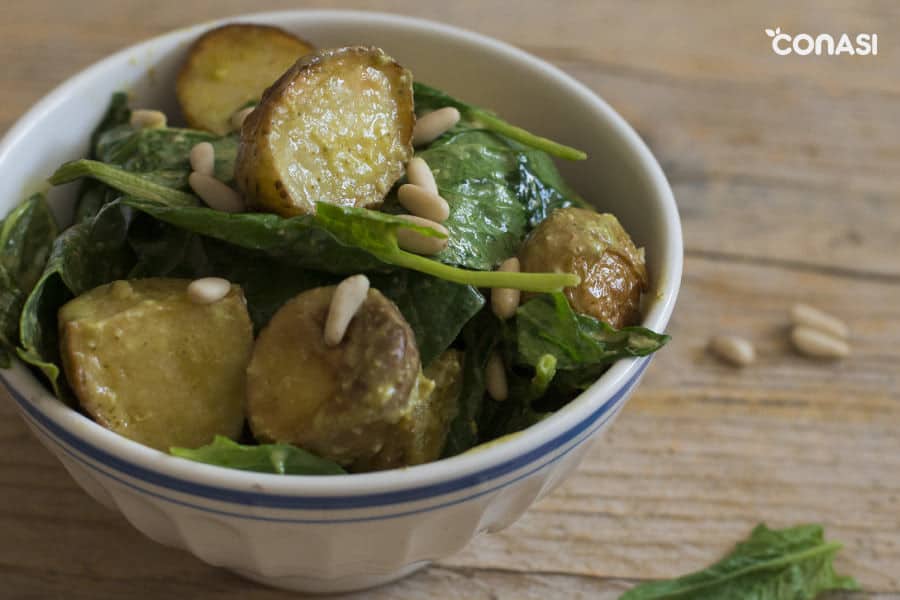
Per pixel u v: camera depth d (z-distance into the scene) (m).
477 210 0.45
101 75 0.48
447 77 0.51
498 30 0.65
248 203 0.43
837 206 0.60
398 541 0.42
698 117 0.63
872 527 0.51
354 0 0.65
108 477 0.41
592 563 0.49
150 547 0.48
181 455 0.40
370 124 0.43
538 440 0.41
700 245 0.58
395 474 0.40
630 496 0.51
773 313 0.57
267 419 0.41
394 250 0.42
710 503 0.51
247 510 0.40
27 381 0.41
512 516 0.44
